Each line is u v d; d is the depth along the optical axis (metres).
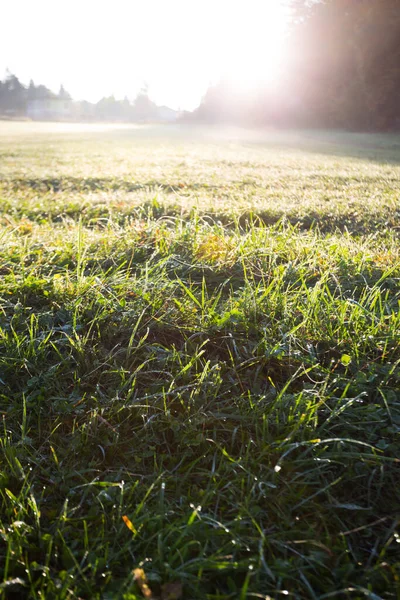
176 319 2.75
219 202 6.12
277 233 4.14
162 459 2.01
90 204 6.15
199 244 3.74
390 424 2.12
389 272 3.06
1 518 1.78
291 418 2.09
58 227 4.99
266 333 2.62
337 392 2.31
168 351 2.53
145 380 2.43
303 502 1.76
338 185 8.34
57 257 3.63
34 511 1.75
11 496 1.79
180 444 2.06
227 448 2.06
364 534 1.72
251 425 2.14
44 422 2.22
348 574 1.55
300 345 2.52
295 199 6.73
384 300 3.04
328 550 1.59
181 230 3.94
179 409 2.24
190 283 3.23
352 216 5.66
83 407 2.26
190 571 1.54
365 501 1.85
